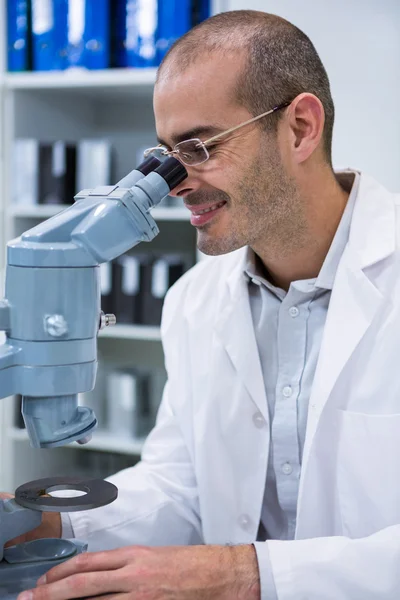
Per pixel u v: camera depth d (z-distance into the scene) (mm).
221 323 1461
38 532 1238
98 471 3037
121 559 976
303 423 1370
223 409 1439
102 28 2707
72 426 964
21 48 2812
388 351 1269
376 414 1256
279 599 992
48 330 904
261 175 1241
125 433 2809
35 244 906
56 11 2760
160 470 1492
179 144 1184
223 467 1433
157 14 2637
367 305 1303
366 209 1401
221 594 985
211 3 2574
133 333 2744
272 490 1437
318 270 1417
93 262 932
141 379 2822
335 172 1528
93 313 946
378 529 1244
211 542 1434
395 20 2318
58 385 922
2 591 966
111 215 932
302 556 1027
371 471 1249
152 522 1373
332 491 1322
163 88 1188
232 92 1183
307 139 1281
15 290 917
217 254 1282
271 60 1226
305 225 1344
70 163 2814
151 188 973
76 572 968
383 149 2371
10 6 2811
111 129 3250
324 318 1394
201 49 1190
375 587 1007
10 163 2863
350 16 2359
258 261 1479
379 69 2348
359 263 1337
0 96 2842
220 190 1213
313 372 1378
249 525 1415
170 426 1541
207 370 1481
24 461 2947
